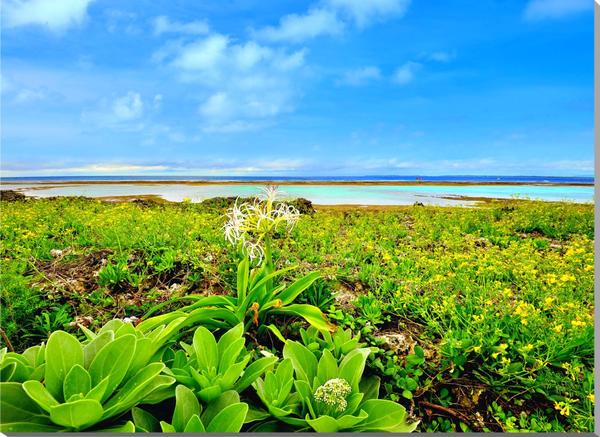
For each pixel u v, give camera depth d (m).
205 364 1.89
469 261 4.04
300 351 2.14
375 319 2.89
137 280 3.46
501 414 2.18
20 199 8.52
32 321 2.89
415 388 2.28
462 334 2.60
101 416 1.57
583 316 2.59
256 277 2.70
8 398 1.58
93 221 5.44
